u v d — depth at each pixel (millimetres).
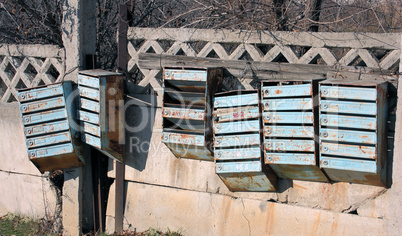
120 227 5785
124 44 5629
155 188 5598
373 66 4363
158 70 5457
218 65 5078
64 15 5715
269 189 4828
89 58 5750
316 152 4238
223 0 5875
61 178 6281
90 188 5961
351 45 4461
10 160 6496
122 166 5738
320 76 4586
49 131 5449
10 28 7395
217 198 5188
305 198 4711
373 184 4266
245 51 5027
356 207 4441
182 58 5277
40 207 6301
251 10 5660
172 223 5457
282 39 4789
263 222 4898
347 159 4008
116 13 7707
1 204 6719
